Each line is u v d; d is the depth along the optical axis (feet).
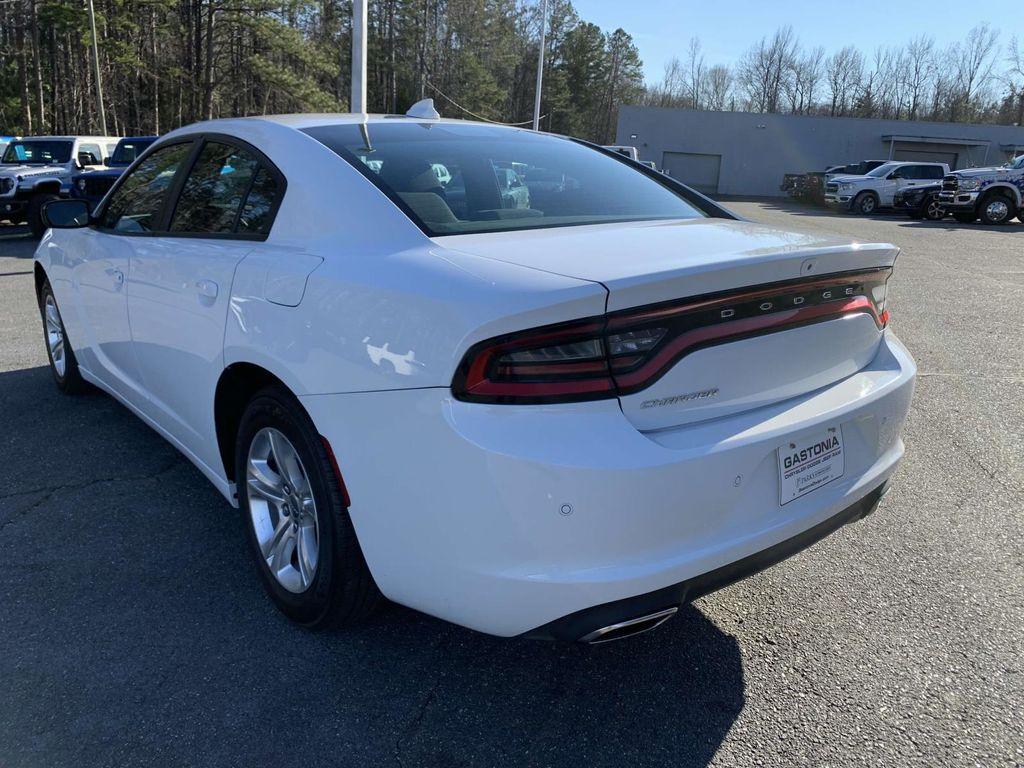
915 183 89.04
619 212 8.92
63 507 11.20
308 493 7.98
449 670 7.88
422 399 6.22
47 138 51.29
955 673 7.96
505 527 5.99
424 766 6.63
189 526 10.73
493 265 6.53
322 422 7.16
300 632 8.44
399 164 8.57
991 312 27.25
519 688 7.64
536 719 7.22
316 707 7.29
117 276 11.56
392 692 7.54
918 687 7.73
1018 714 7.36
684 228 8.10
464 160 9.12
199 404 9.55
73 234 13.88
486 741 6.93
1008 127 139.13
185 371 9.71
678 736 7.03
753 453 6.57
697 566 6.35
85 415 15.06
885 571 9.96
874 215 88.58
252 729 6.99
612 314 5.97
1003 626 8.78
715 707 7.42
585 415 5.97
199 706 7.26
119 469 12.56
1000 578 9.79
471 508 6.07
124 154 50.39
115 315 11.85
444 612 6.69
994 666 8.07
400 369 6.39
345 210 7.91
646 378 6.16
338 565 7.48
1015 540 10.78
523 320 5.81
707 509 6.37
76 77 162.71
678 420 6.43
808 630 8.69
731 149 144.87
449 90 205.16
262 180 9.04
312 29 178.19
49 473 12.37
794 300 7.04
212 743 6.81
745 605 9.18
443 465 6.14
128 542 10.26
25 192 44.88
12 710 7.14
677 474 6.11
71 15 117.50
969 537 10.87
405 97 203.10
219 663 7.88
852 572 9.94
